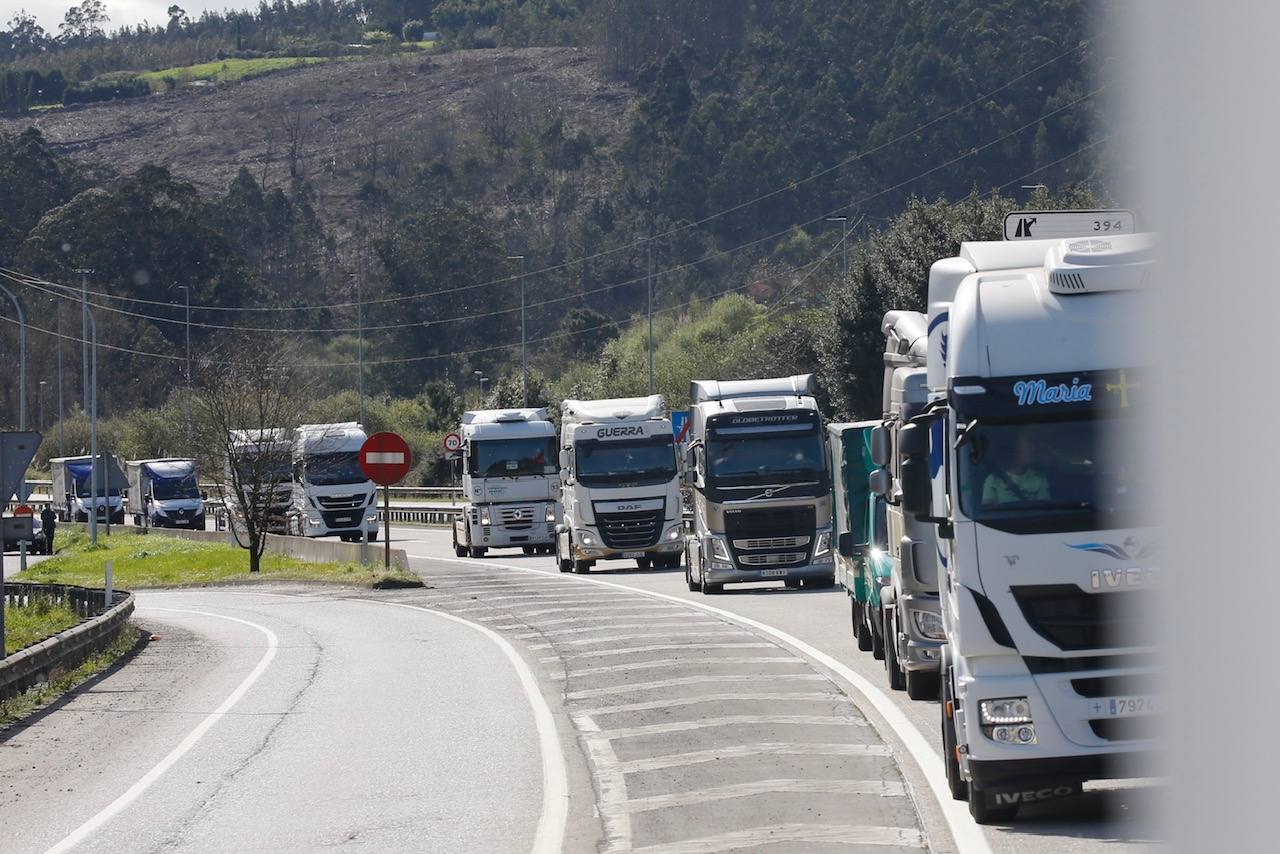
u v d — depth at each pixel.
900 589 50.19
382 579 107.50
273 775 41.88
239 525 163.12
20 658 57.34
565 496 119.69
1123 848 29.78
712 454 92.44
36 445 61.00
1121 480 31.97
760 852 31.11
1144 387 31.88
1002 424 32.69
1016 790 31.67
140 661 71.75
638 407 117.88
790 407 93.44
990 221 149.50
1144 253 32.88
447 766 42.12
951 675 34.84
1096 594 31.48
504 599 94.75
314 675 63.50
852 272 159.62
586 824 34.50
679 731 45.88
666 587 99.12
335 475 170.88
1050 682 31.44
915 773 38.16
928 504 34.09
